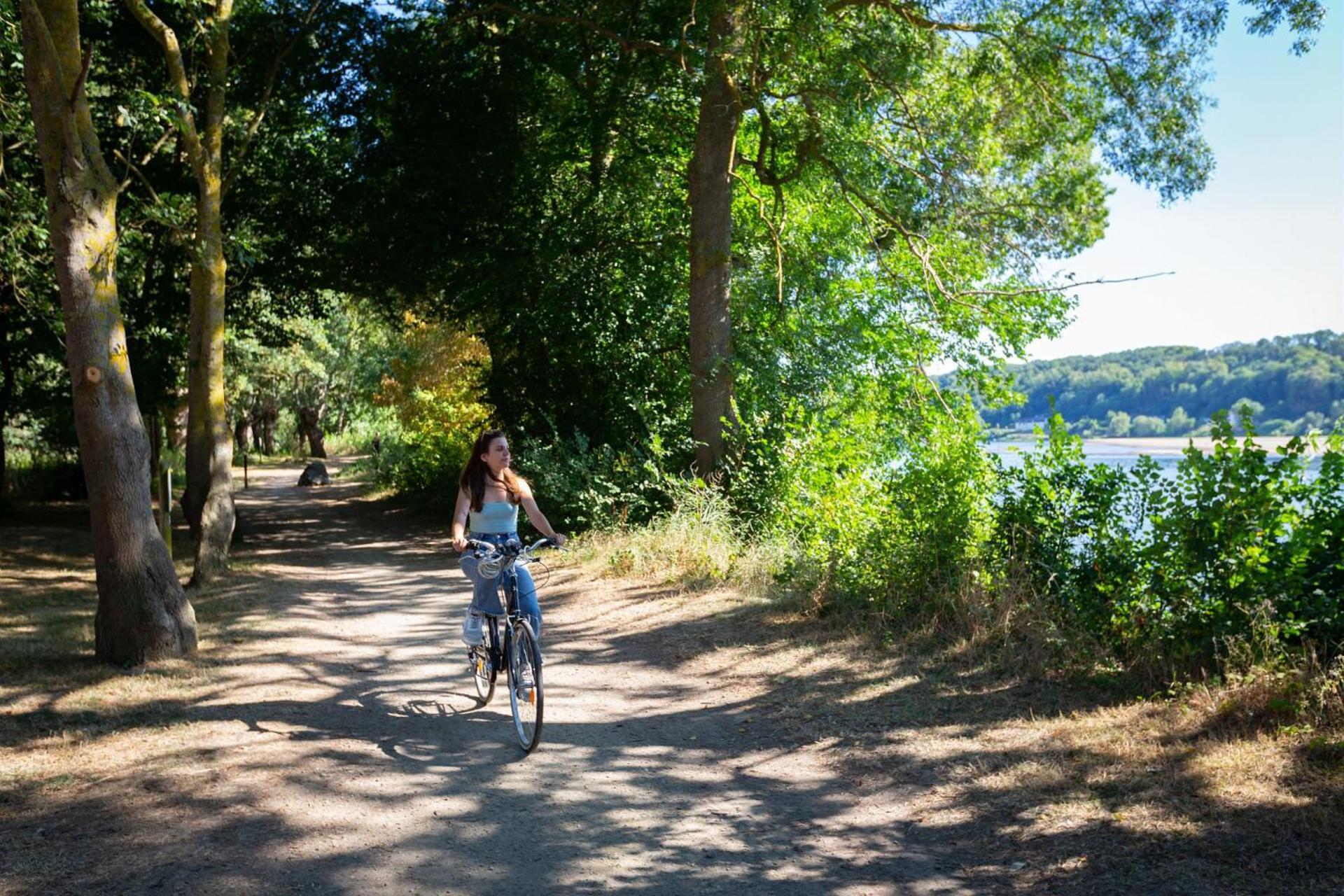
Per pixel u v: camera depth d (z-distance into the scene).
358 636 10.27
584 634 9.98
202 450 17.69
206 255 14.21
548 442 20.25
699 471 15.82
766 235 19.70
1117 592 7.21
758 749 6.20
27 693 7.52
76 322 8.39
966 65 17.38
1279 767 4.79
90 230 8.38
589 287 19.86
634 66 17.53
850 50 15.05
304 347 49.56
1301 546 6.18
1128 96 16.20
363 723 6.91
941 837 4.72
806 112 16.58
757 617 9.69
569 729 6.77
